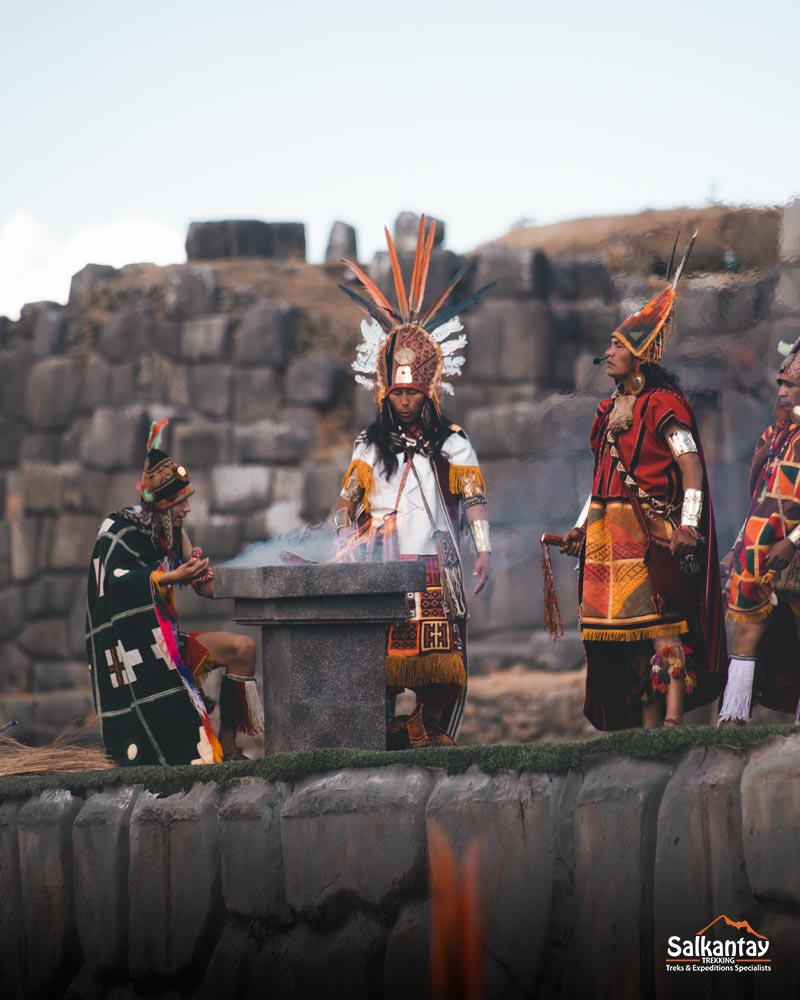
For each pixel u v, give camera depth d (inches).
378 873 692.1
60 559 2758.4
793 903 553.3
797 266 1729.8
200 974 774.5
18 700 2623.0
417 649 997.8
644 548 882.8
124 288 2920.8
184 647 960.3
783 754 569.9
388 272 2699.3
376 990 691.4
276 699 864.9
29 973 841.5
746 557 897.5
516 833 649.6
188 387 2763.3
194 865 772.6
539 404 2386.8
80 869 818.2
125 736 940.6
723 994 574.2
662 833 596.7
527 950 641.6
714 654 873.5
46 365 2861.7
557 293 2556.6
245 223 3065.9
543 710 2209.6
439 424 1046.4
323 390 2699.3
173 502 968.3
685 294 1771.7
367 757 726.5
